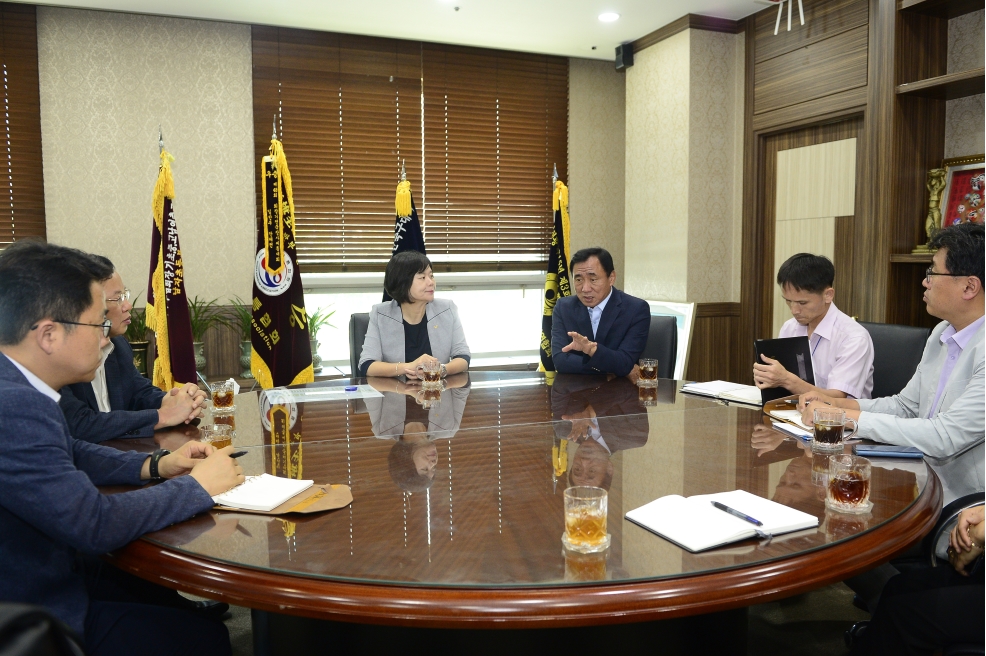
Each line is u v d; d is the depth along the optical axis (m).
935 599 1.47
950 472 1.88
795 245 4.58
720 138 4.88
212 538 1.21
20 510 1.19
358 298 5.24
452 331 3.16
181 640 1.46
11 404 1.21
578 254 3.15
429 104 5.18
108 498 1.23
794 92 4.40
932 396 2.02
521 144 5.46
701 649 1.38
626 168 5.40
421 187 5.22
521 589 1.00
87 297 1.35
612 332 3.12
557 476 1.53
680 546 1.14
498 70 5.35
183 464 1.49
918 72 3.78
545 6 4.45
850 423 1.76
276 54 4.78
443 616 0.97
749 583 1.04
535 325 5.78
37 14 4.28
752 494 1.37
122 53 4.46
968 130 3.74
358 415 2.20
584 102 5.60
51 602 1.30
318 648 1.36
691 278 4.89
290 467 1.63
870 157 3.88
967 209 3.61
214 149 4.67
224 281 4.74
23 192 4.31
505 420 2.11
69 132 4.38
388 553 1.13
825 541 1.16
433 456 1.71
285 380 4.13
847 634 2.17
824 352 2.61
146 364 4.48
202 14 4.48
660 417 2.12
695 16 4.66
